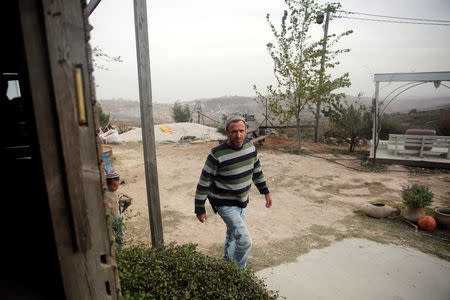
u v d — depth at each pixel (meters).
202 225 4.63
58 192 1.10
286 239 4.12
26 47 0.95
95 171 1.23
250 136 12.34
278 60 9.98
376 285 3.01
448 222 4.29
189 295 1.89
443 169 8.04
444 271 3.25
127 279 1.93
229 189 2.76
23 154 1.91
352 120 10.47
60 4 1.02
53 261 1.18
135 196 6.02
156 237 3.19
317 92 9.77
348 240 4.07
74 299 1.21
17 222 1.46
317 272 3.26
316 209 5.36
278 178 7.45
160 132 15.42
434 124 16.11
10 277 1.28
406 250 3.75
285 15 9.55
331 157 9.82
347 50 9.23
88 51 1.15
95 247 1.27
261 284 2.22
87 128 1.17
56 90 1.04
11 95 1.96
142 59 2.86
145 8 2.84
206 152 11.03
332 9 11.14
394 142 9.33
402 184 6.77
